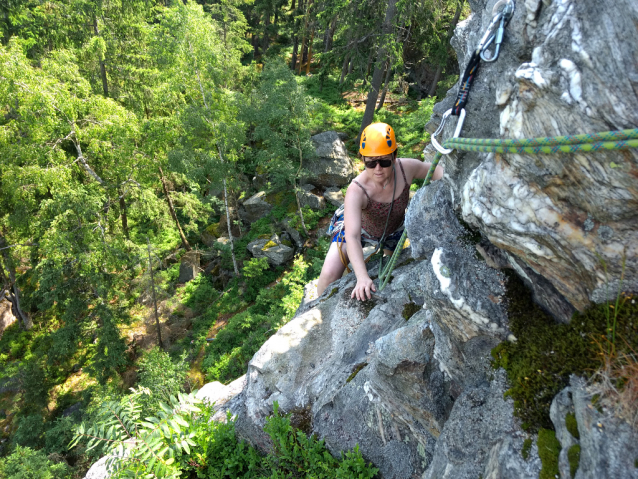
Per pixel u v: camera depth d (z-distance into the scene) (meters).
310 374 3.24
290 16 30.91
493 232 1.44
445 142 1.66
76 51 17.06
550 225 1.25
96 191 16.92
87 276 15.57
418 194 2.18
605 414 1.17
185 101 16.56
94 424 2.99
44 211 16.08
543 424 1.43
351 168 19.05
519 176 1.26
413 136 17.92
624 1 0.98
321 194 19.19
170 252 21.50
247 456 3.18
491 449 1.57
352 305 3.44
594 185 1.08
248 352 13.77
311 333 3.48
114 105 16.58
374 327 3.12
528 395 1.51
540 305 1.66
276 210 19.30
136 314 17.91
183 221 22.95
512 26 1.31
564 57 1.07
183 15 15.09
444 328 1.94
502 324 1.71
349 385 2.89
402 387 2.26
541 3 1.19
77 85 15.80
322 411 2.99
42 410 15.77
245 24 26.70
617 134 0.94
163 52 15.48
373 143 2.55
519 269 1.65
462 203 1.56
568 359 1.42
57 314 20.70
